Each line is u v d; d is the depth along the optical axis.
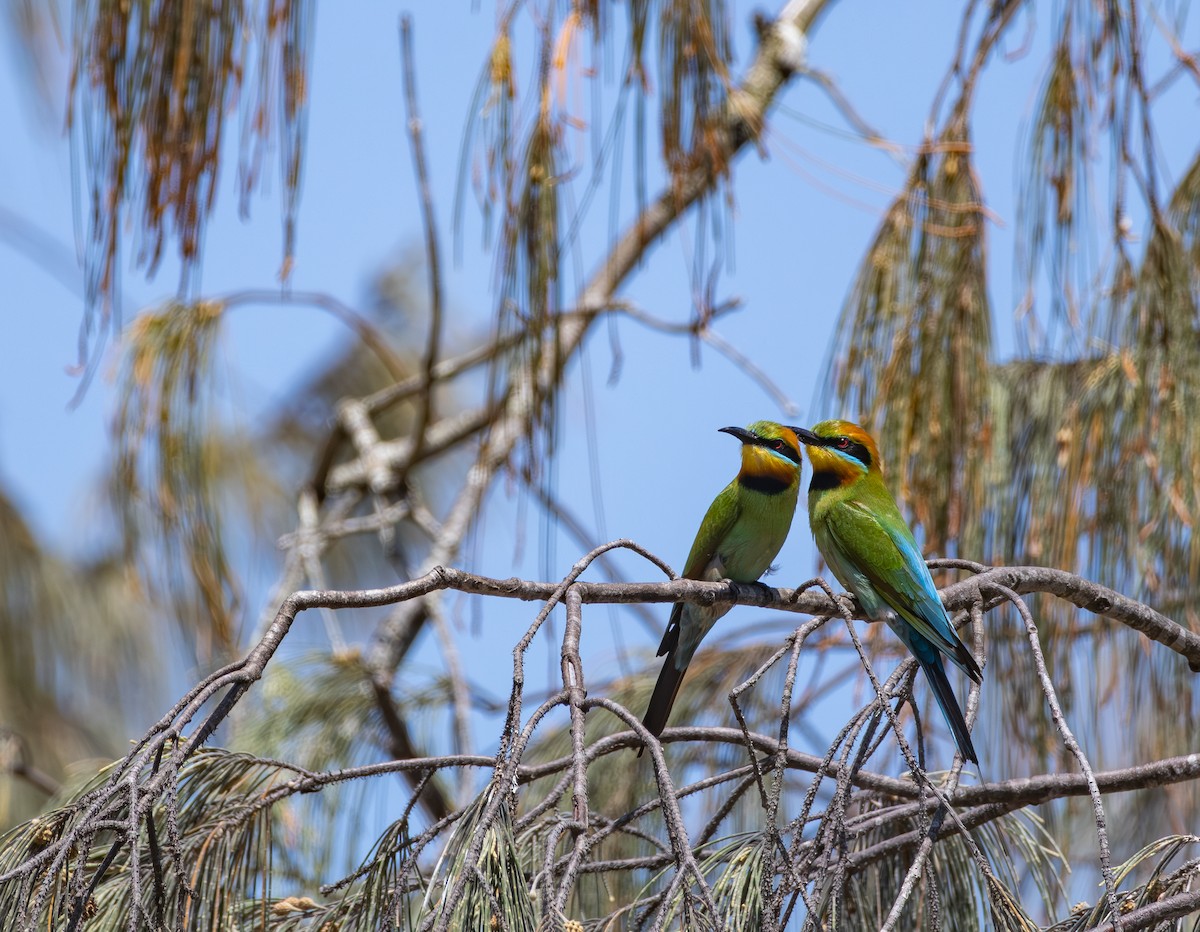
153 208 7.30
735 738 7.52
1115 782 7.29
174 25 7.21
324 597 5.73
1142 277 8.68
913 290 8.87
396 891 5.19
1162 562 8.68
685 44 8.06
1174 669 8.96
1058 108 8.46
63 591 13.12
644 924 6.18
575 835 4.91
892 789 7.29
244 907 6.33
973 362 8.77
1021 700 8.99
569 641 5.56
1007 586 7.46
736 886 5.86
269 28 7.29
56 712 12.99
